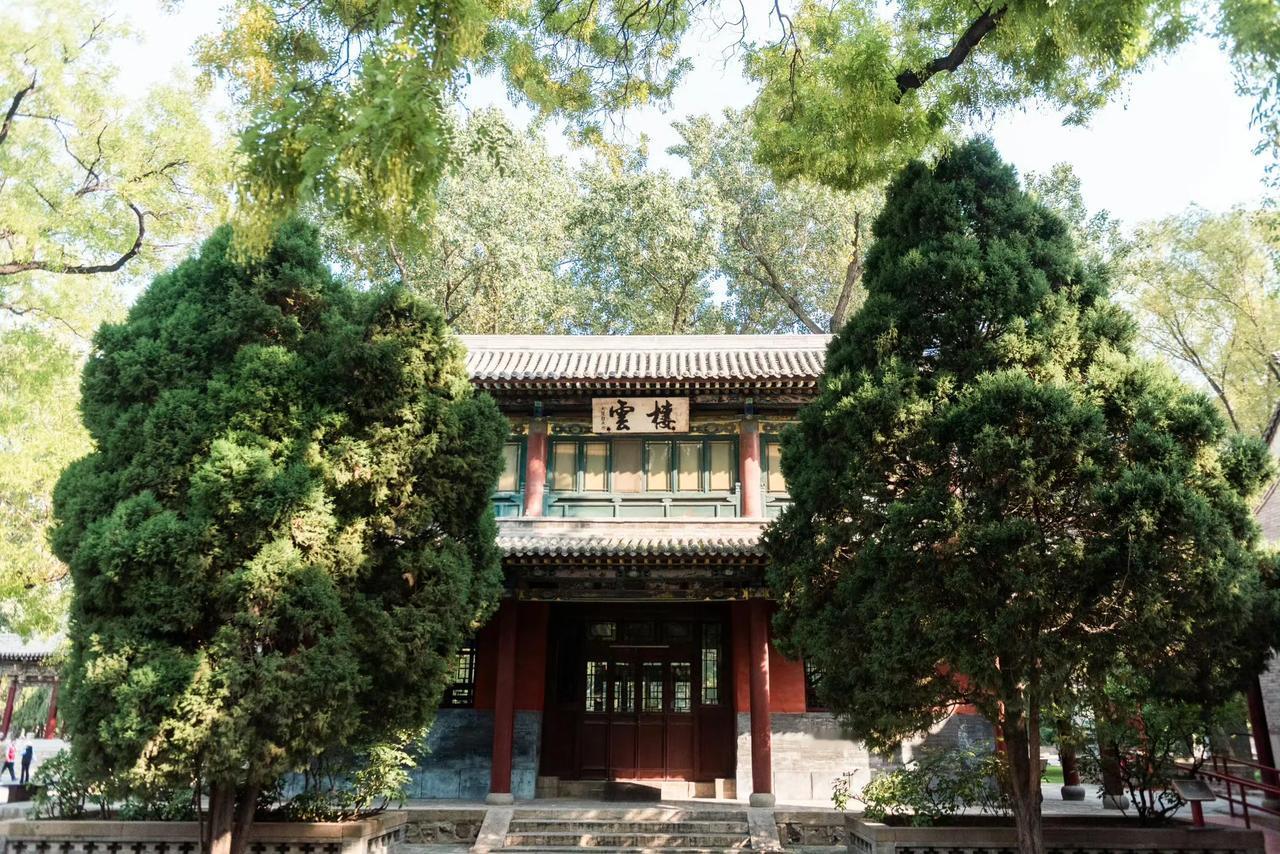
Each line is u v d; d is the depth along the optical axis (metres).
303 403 10.61
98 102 16.86
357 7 11.32
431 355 11.44
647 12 13.91
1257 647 10.72
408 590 11.06
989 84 13.38
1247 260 31.23
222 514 9.71
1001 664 10.19
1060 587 9.80
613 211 35.81
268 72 11.79
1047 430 10.18
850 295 39.50
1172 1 9.31
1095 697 10.93
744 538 17.59
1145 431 10.27
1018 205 12.27
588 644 19.73
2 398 16.61
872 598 10.62
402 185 7.69
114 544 9.44
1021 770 11.31
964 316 11.33
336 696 9.72
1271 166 9.47
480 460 11.54
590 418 20.31
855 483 11.10
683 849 15.06
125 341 10.96
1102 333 11.40
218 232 11.52
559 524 19.25
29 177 16.50
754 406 20.14
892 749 11.53
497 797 16.89
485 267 34.16
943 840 12.32
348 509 10.64
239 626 9.50
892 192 12.93
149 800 10.45
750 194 38.19
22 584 16.41
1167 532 9.73
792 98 13.74
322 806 12.84
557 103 14.20
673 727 19.19
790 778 17.95
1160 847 12.04
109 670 9.20
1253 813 16.03
